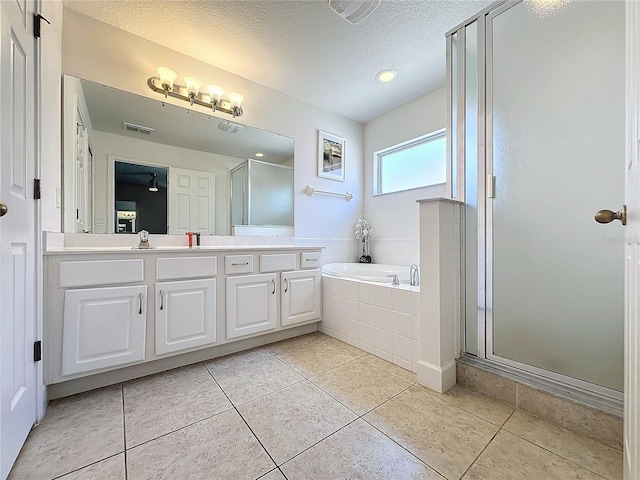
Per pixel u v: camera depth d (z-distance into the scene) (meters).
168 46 2.21
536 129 1.44
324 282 2.50
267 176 2.79
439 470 1.00
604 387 1.25
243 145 2.64
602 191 1.25
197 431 1.20
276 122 2.84
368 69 2.49
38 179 1.26
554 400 1.27
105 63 2.00
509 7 1.54
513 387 1.40
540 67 1.43
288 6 1.82
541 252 1.43
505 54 1.56
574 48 1.33
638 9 0.69
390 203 3.29
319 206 3.18
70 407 1.37
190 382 1.63
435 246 1.58
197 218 2.38
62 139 1.81
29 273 1.17
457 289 1.69
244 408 1.37
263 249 2.13
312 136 3.12
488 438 1.16
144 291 1.62
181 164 2.32
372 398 1.46
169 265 1.71
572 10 1.34
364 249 3.47
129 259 1.58
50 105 1.57
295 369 1.80
